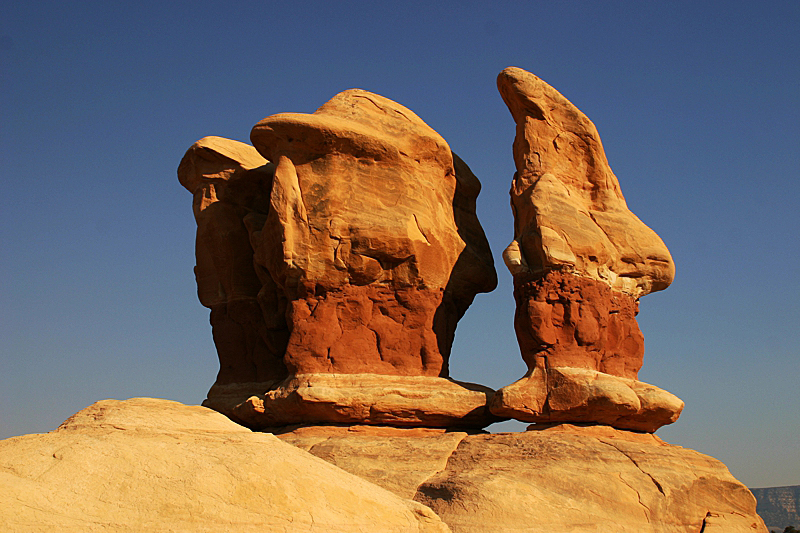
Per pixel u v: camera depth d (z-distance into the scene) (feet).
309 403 73.51
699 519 68.39
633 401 73.56
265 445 52.47
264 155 81.30
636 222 82.23
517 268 76.48
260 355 87.45
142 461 48.06
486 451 69.92
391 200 78.48
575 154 82.48
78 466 46.96
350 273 77.05
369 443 71.67
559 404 73.41
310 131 77.00
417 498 65.16
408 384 76.84
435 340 79.46
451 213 84.17
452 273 82.33
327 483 50.08
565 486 65.46
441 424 76.84
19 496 44.39
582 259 76.64
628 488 66.95
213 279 90.53
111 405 55.62
